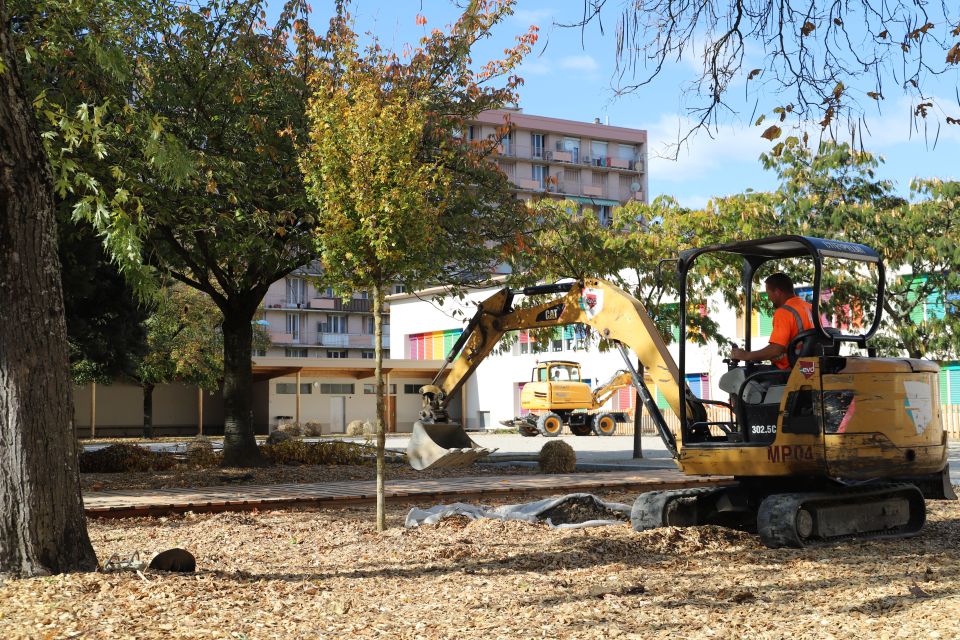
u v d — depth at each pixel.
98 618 5.17
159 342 38.97
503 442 32.66
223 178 13.31
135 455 17.58
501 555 7.52
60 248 15.48
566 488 13.36
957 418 29.77
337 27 14.28
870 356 8.70
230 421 17.00
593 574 6.71
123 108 11.20
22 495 5.95
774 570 6.86
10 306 5.95
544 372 38.66
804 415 7.99
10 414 5.96
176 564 6.56
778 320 8.35
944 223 19.02
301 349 70.12
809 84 6.59
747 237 19.84
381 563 7.21
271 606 5.66
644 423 37.88
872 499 8.80
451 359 12.70
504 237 15.11
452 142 14.58
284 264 15.98
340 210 8.84
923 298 19.69
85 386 43.41
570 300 11.18
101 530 9.60
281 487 13.83
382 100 9.19
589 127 75.12
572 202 20.58
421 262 9.40
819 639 4.81
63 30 11.84
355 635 5.03
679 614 5.41
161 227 14.74
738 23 6.57
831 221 19.20
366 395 50.31
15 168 5.93
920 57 6.32
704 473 8.57
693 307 21.03
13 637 4.82
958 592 5.92
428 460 11.95
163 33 14.25
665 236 21.09
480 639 4.93
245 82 14.20
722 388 8.67
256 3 14.45
